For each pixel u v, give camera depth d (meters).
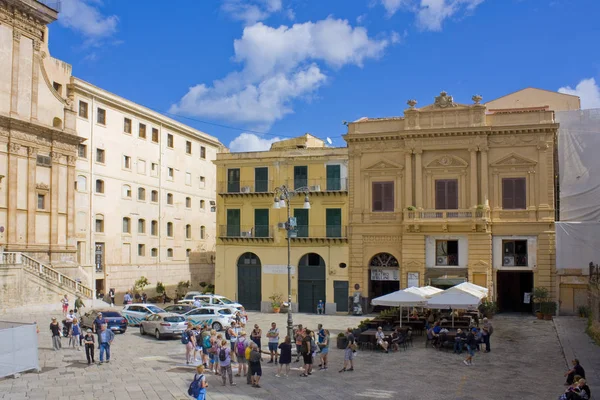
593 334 33.19
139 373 25.12
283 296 51.03
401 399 21.06
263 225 51.88
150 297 64.31
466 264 45.75
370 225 48.47
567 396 17.45
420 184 47.03
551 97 51.75
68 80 56.97
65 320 33.38
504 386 22.92
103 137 58.72
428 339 32.31
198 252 74.31
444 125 46.69
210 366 26.08
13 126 47.72
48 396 21.06
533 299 44.03
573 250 43.22
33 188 49.34
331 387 22.91
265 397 21.39
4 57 47.62
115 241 59.94
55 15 51.59
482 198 45.59
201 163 75.94
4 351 23.88
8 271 42.25
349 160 49.41
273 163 51.94
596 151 44.03
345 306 49.06
